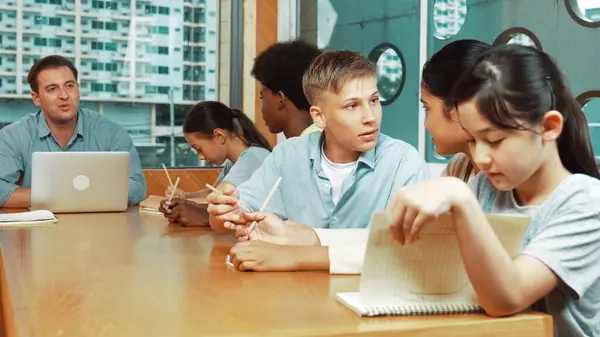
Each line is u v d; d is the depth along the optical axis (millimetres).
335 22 4031
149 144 4223
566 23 2650
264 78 2443
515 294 981
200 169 4176
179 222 2189
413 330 947
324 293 1148
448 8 3209
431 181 965
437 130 1445
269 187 1914
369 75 1691
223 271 1350
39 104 3332
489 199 1247
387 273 1016
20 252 1619
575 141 1141
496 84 1001
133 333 911
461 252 970
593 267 1062
